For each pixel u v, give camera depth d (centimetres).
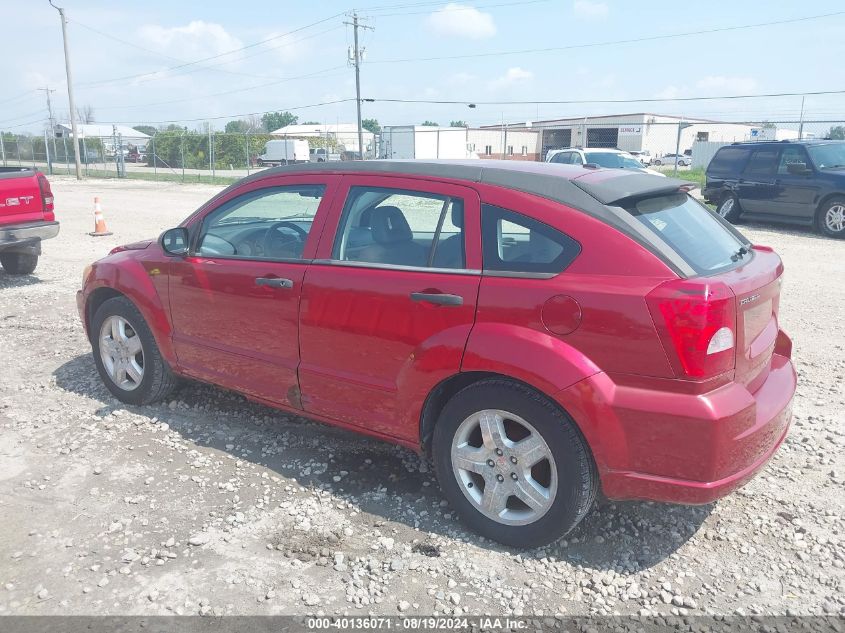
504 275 319
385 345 354
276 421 476
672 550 330
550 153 2116
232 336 426
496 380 322
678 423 282
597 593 300
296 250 399
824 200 1350
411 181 359
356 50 3794
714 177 1577
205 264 433
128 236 1432
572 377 295
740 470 296
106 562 321
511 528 328
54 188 3144
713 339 279
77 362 602
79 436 452
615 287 292
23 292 891
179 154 5475
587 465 305
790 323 711
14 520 355
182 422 473
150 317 466
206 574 312
